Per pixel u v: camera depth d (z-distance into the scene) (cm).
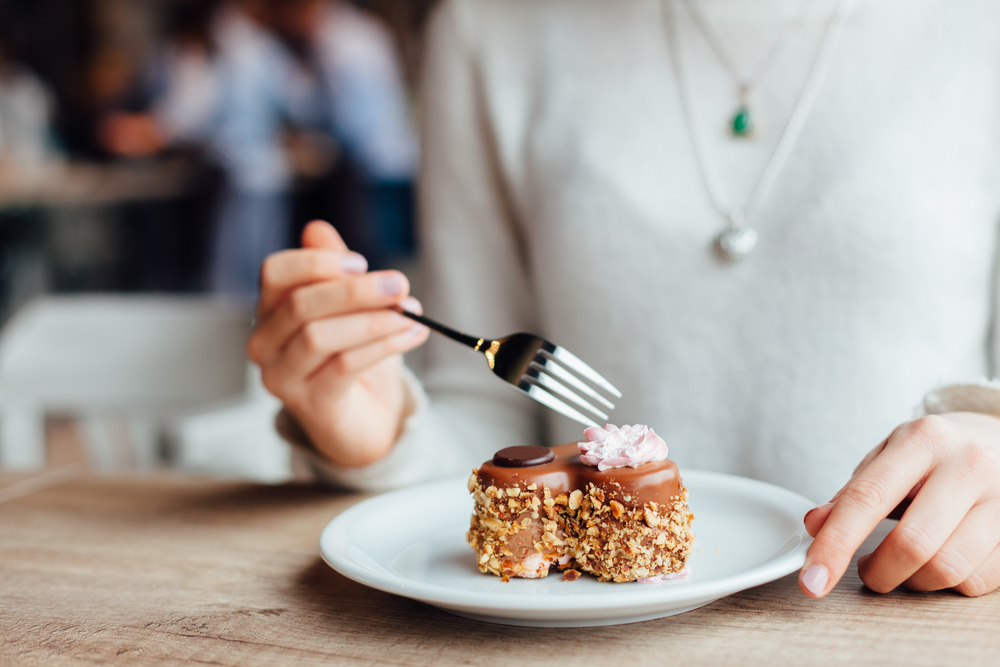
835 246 67
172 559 56
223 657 46
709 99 71
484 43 78
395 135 316
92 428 96
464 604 44
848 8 68
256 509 63
